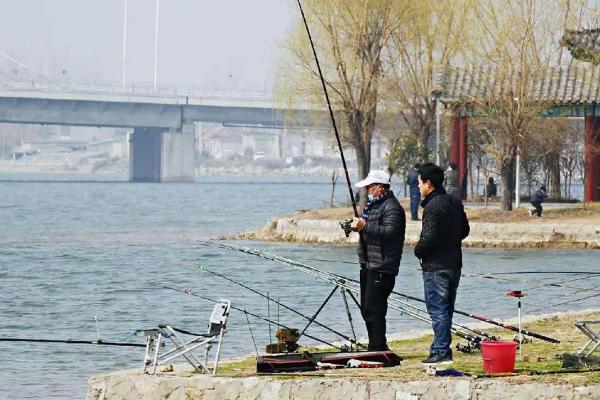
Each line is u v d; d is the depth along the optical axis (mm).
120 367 32844
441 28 94000
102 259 68500
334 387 22516
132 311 44875
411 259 65125
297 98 90938
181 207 142000
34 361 33688
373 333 26391
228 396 23094
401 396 22156
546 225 72125
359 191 85250
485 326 33094
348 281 30781
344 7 88500
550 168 102188
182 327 40406
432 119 99312
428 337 31391
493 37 83125
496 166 111438
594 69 86250
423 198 25578
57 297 49781
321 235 77375
